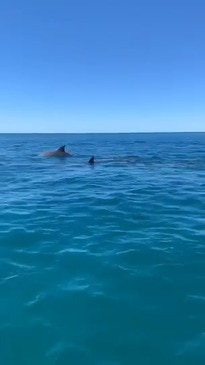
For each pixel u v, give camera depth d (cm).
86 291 775
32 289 783
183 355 584
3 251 1002
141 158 3891
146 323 666
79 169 2970
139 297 755
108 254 979
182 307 719
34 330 645
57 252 995
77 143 8875
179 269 885
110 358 579
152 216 1388
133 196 1794
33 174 2659
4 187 2070
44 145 7862
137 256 965
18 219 1341
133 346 605
